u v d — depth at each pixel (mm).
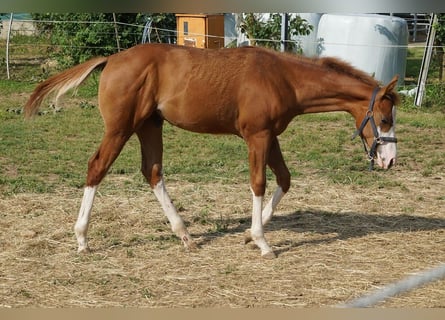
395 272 5895
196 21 16031
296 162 9875
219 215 7535
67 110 13297
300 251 6410
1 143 10516
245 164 9648
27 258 6148
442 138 11523
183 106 6125
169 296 5344
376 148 6188
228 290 5461
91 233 6828
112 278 5711
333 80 6156
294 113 6246
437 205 8008
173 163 9617
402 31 15477
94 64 6176
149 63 6086
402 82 15805
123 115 6082
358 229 7109
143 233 6902
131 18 16516
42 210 7566
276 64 6156
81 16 16344
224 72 6062
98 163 6191
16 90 15016
